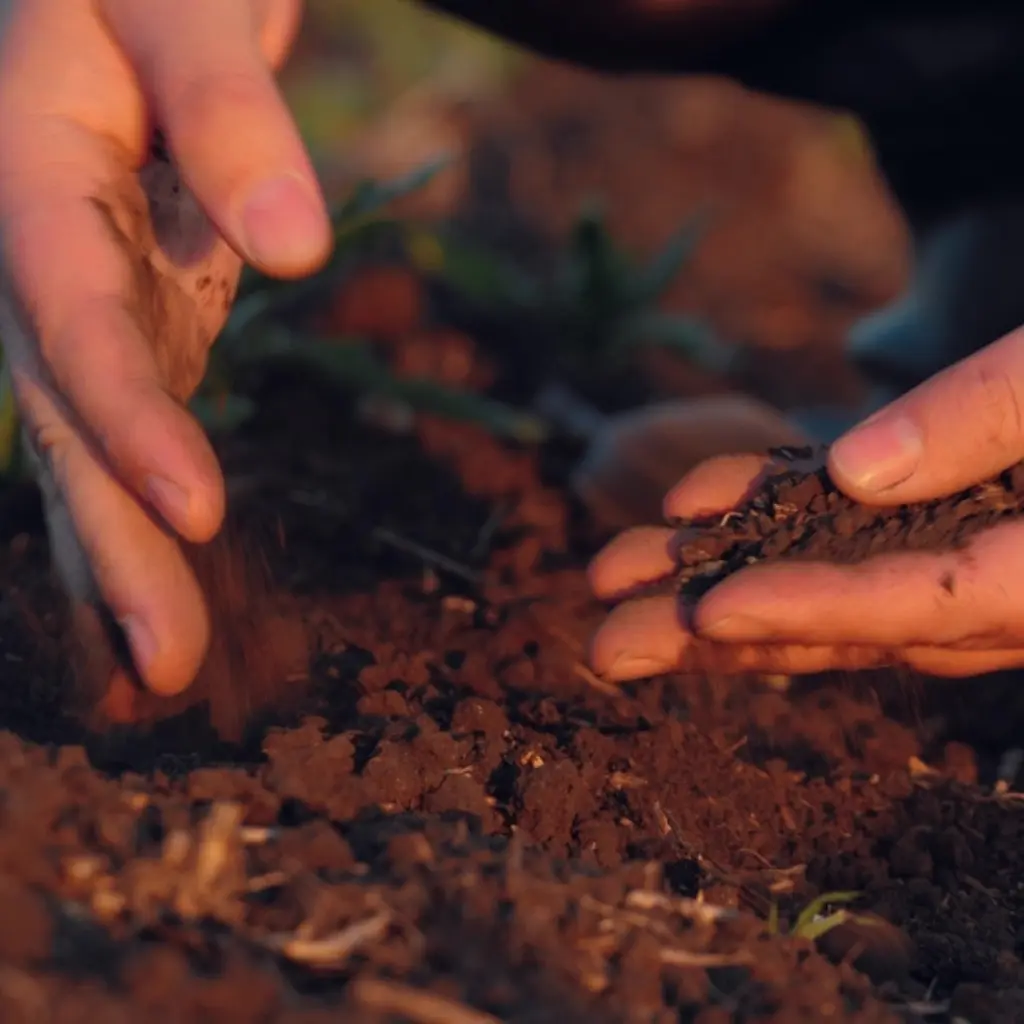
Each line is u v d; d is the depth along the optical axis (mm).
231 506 842
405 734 651
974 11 909
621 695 734
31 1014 487
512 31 916
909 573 630
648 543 678
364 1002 517
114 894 531
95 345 600
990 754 773
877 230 1656
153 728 674
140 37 612
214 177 584
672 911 582
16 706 694
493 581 830
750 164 1694
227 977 502
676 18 906
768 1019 560
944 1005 606
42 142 626
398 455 938
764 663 664
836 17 919
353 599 800
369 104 1661
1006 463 638
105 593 620
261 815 580
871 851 675
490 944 544
